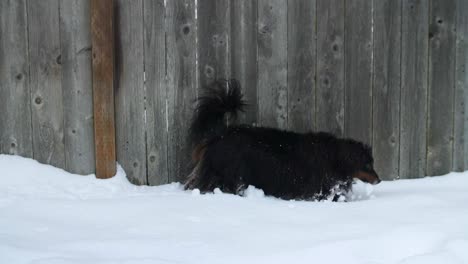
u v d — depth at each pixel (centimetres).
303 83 429
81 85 407
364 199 397
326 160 402
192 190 400
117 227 342
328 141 407
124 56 411
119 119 414
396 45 431
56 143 409
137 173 418
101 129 408
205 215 355
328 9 426
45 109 407
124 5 409
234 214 357
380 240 326
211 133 412
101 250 321
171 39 415
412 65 434
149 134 417
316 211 363
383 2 428
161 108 418
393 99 434
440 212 359
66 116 408
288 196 402
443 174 441
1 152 408
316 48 428
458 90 438
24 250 318
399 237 328
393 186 424
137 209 361
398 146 437
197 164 409
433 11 431
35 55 405
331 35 427
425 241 326
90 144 411
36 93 406
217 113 412
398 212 361
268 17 423
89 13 404
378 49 430
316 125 432
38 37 404
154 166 419
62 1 403
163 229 340
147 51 413
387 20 429
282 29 425
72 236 333
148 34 412
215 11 418
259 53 425
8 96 405
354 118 433
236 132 408
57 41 405
